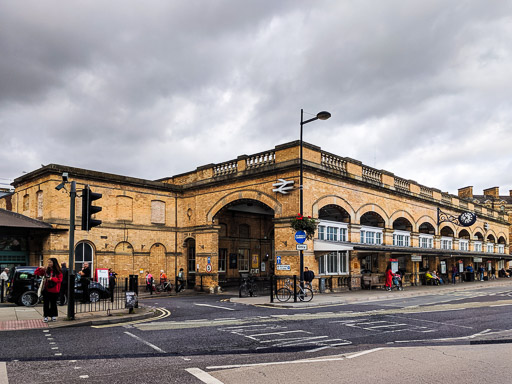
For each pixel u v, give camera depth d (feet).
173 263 84.28
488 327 34.06
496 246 151.12
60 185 48.06
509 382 18.13
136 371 20.01
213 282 79.00
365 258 84.84
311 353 24.31
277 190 67.36
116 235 75.56
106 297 55.42
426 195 103.65
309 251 65.51
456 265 116.06
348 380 18.48
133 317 37.42
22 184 78.23
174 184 88.63
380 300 58.80
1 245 70.08
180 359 22.57
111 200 75.72
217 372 19.83
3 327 31.73
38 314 38.75
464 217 102.42
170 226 84.69
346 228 75.25
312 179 67.56
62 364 21.30
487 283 104.78
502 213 159.43
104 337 28.66
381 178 85.92
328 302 53.42
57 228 66.95
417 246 97.86
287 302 52.80
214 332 31.01
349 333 31.19
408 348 25.32
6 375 19.15
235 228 94.22
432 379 18.60
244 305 51.88
